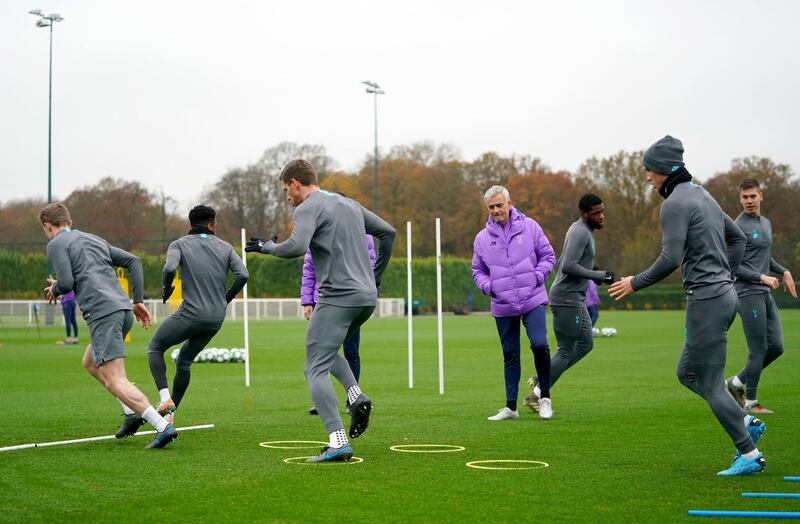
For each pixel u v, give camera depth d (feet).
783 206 185.16
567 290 34.50
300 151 219.41
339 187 222.89
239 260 30.96
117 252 27.94
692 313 22.39
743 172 187.01
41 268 179.83
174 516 18.29
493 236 33.60
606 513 18.44
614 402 37.93
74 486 21.17
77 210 202.39
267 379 49.60
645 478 21.93
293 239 23.81
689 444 27.02
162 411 28.04
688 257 22.52
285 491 20.57
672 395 40.50
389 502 19.45
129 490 20.72
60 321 143.43
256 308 159.53
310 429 30.71
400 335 97.96
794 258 182.39
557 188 218.79
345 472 22.81
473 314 198.18
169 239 196.03
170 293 30.09
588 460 24.40
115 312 26.89
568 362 35.17
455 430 30.22
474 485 21.17
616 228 211.61
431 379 49.11
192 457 25.08
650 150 22.95
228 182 214.69
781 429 29.76
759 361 34.32
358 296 24.71
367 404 25.03
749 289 34.14
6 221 199.82
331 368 25.79
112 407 36.91
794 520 17.80
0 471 22.99
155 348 30.45
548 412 32.99
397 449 26.37
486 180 228.02
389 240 26.11
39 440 28.43
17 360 63.82
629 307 212.43
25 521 17.95
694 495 20.04
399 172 224.53
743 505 19.10
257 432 30.01
